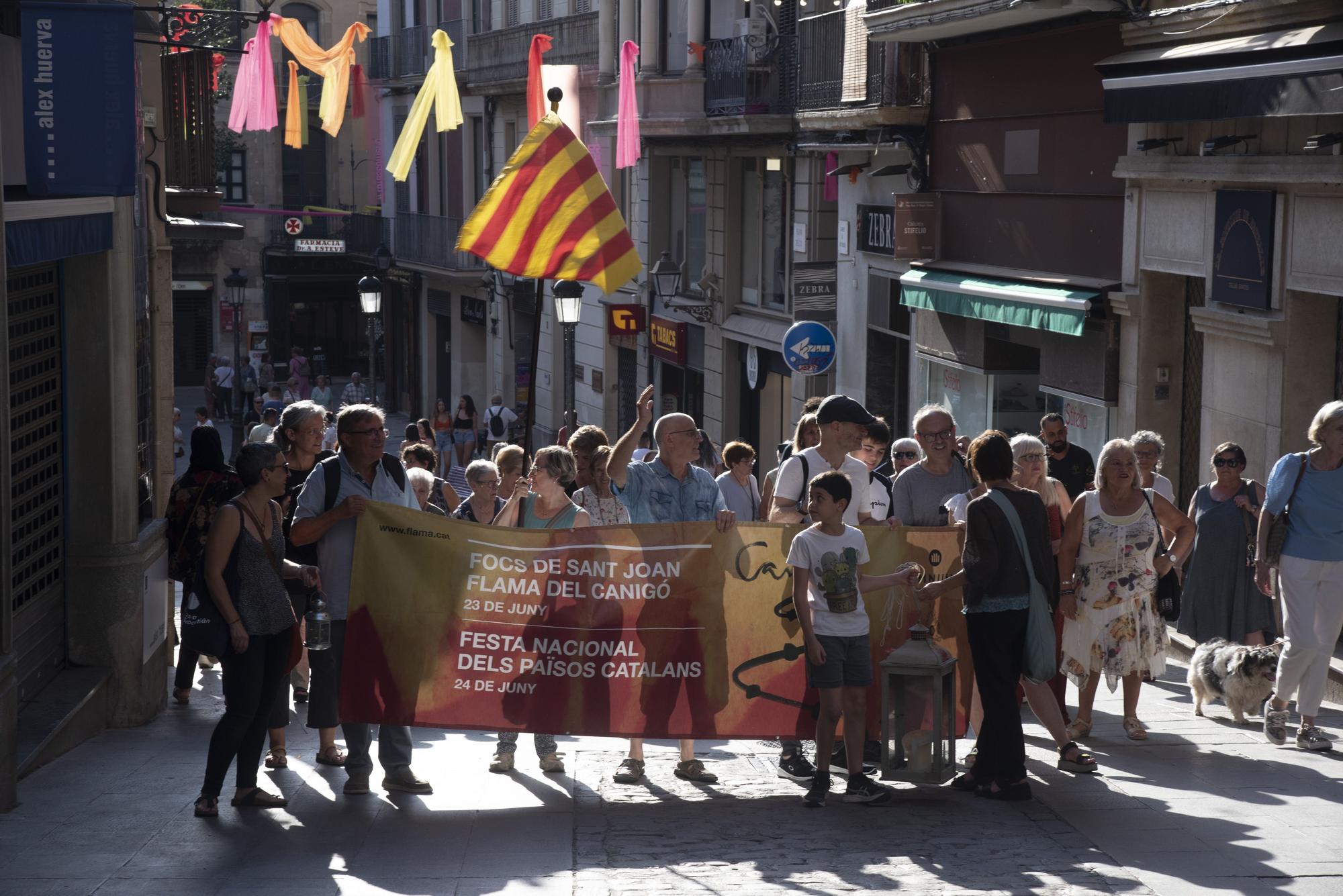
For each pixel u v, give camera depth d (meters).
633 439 7.96
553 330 33.62
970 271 17.48
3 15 8.32
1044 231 16.19
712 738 7.73
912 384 19.73
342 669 7.46
